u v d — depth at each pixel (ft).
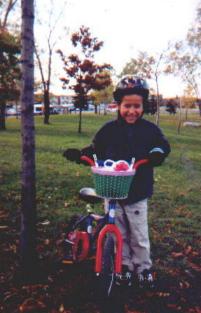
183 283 12.83
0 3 83.20
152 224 18.75
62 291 11.69
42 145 53.36
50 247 14.88
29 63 11.62
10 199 21.79
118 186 10.12
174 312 11.09
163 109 229.86
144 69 104.78
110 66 92.43
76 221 13.16
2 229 16.78
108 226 10.85
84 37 90.48
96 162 10.80
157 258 14.69
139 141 12.31
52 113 217.97
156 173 34.86
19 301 11.08
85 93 90.99
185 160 47.34
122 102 12.08
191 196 25.53
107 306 10.95
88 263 13.42
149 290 12.23
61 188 25.02
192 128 135.54
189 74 105.09
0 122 90.33
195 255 15.17
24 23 11.37
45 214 19.08
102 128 12.73
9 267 12.95
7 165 33.68
